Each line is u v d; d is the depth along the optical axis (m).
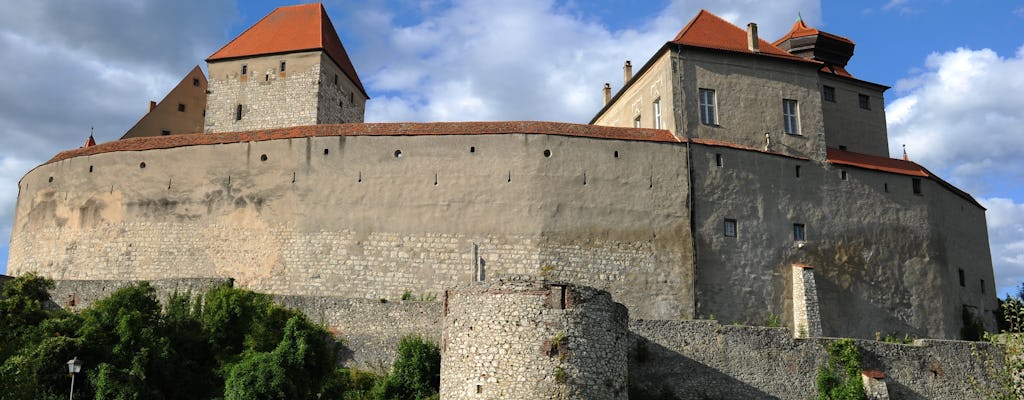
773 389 40.72
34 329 40.09
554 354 29.73
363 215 49.94
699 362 40.34
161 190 51.75
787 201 52.91
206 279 44.62
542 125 51.53
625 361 31.98
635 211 50.41
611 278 49.16
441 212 49.78
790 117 55.22
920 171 57.19
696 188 51.38
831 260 52.72
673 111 53.00
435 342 40.34
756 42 55.94
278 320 41.06
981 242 60.91
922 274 54.59
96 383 35.09
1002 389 40.47
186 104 69.50
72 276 51.41
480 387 29.75
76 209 52.66
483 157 50.53
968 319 56.25
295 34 66.75
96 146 54.38
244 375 35.19
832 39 62.12
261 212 50.50
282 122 64.25
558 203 49.88
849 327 51.84
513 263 48.91
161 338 38.62
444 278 48.78
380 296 48.66
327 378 37.84
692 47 54.09
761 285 50.84
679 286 49.62
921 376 42.91
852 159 56.06
